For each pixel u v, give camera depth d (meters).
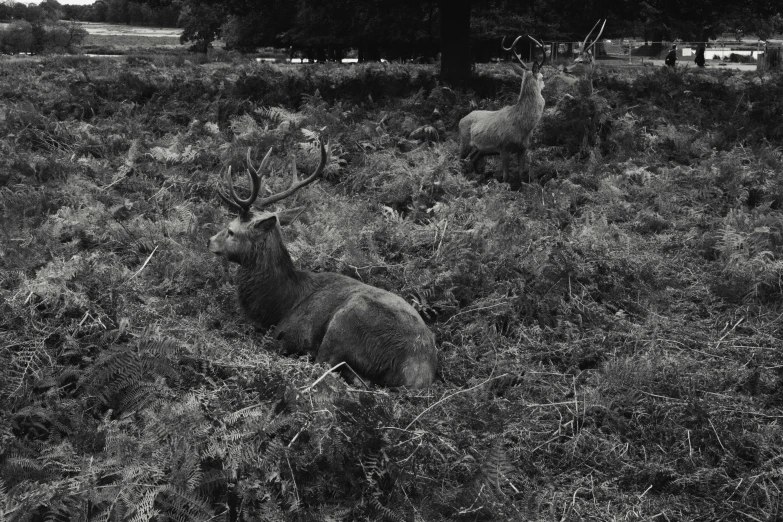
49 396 4.38
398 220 7.73
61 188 8.47
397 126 12.79
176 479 3.55
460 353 5.44
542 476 4.18
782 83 15.48
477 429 4.32
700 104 14.79
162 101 14.59
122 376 4.40
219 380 4.32
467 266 6.43
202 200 8.63
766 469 4.19
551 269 6.52
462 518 3.70
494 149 10.10
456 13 16.72
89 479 3.60
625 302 6.50
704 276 7.11
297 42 40.72
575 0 19.42
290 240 7.09
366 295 4.92
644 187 9.75
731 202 9.55
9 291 5.17
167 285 6.14
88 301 5.06
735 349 5.62
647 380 5.00
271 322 5.26
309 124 11.97
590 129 12.08
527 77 9.69
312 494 3.79
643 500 4.03
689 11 19.78
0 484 3.53
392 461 3.92
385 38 37.72
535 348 5.55
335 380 4.38
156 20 113.00
